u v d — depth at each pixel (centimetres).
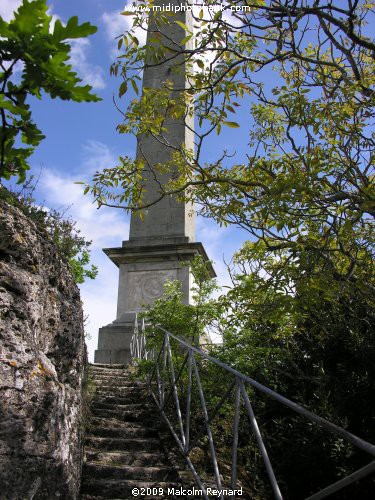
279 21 396
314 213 351
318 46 429
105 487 395
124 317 1012
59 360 353
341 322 602
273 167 421
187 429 444
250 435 589
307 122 400
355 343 595
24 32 90
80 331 396
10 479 249
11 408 261
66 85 93
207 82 432
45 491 277
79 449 379
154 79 1093
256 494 507
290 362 657
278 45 407
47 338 335
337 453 545
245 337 589
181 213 1096
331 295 333
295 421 586
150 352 913
